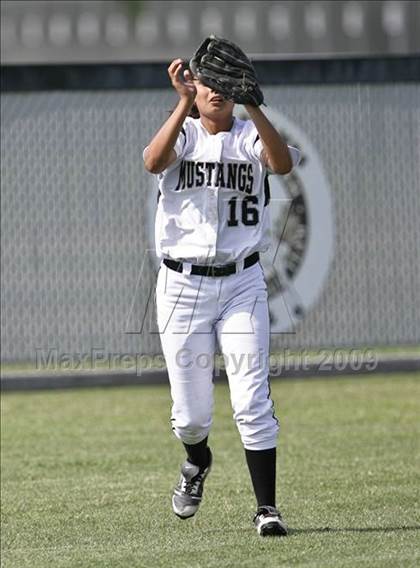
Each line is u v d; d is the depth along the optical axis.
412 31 60.91
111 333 36.75
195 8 64.25
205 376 19.39
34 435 30.41
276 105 37.22
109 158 36.81
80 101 36.78
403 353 39.00
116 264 36.75
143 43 65.44
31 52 66.06
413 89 37.84
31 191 36.75
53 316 36.78
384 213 37.69
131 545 19.66
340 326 37.38
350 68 37.53
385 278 37.69
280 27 62.34
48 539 20.56
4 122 36.72
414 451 27.48
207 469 20.31
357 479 24.59
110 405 34.03
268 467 19.28
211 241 18.84
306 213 36.88
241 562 17.78
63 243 36.78
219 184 18.84
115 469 26.45
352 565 17.36
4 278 36.72
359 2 61.34
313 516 21.27
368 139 37.62
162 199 19.12
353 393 35.19
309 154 37.22
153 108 36.84
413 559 17.66
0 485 25.19
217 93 18.55
